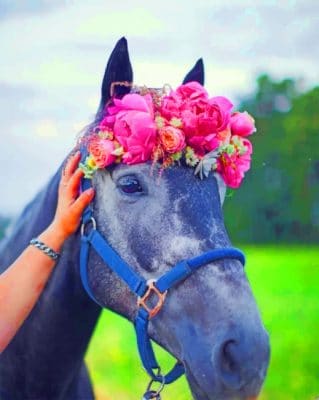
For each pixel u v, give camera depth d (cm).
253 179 789
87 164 168
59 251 174
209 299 152
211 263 155
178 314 156
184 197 160
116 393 365
